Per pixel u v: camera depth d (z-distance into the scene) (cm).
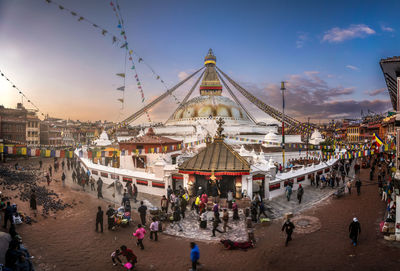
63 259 1305
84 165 3506
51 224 1741
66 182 3016
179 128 5112
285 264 1270
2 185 2595
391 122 4372
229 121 5366
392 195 1988
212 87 6069
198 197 2041
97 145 4666
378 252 1360
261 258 1334
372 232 1620
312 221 1844
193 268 1191
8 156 5269
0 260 1167
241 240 1555
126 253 1196
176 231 1695
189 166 2319
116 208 2122
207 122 4869
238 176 2259
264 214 1903
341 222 1809
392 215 1619
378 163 4097
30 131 6362
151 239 1568
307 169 3002
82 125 10288
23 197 2211
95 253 1376
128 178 2797
